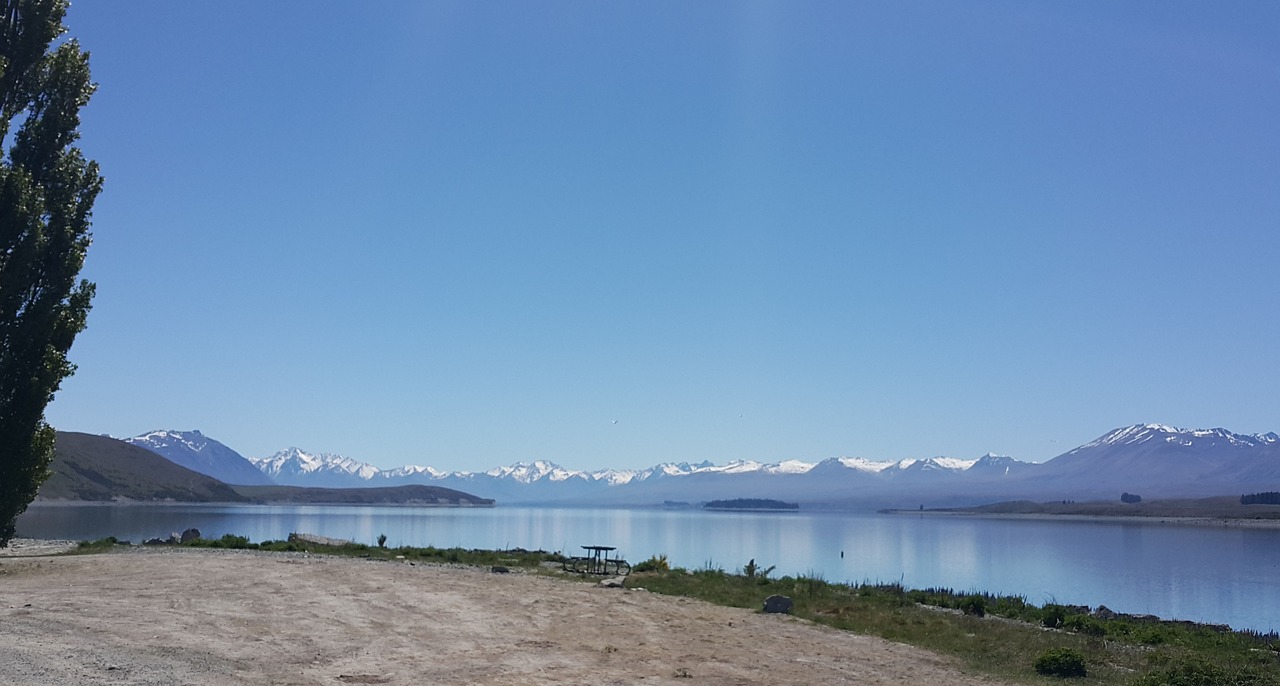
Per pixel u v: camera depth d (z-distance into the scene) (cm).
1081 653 2203
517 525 17275
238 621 1772
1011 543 13725
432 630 1892
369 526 13038
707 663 1784
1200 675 1883
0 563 2736
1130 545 13275
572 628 2070
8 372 2566
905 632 2441
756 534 15525
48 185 2723
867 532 17850
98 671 1269
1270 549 12169
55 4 2862
